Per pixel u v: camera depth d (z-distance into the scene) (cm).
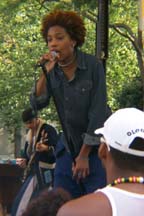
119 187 336
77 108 581
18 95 2897
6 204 1220
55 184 605
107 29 1040
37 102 604
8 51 2939
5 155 3966
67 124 590
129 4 2311
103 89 579
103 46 1030
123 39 2842
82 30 579
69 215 324
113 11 2258
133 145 341
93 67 580
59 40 575
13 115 2894
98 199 328
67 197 338
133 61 2892
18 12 2570
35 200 337
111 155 346
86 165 578
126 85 1952
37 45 2902
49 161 907
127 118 348
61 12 578
